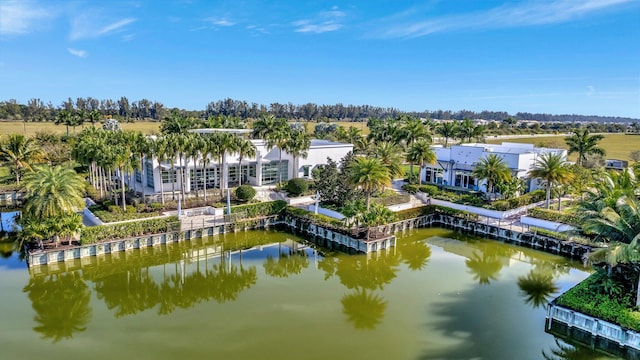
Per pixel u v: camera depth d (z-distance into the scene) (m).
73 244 29.47
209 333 20.41
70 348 18.94
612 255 18.25
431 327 21.05
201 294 25.20
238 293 25.34
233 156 47.41
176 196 41.91
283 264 30.45
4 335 19.98
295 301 24.16
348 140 80.12
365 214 32.41
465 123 78.69
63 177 28.77
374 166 35.78
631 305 19.70
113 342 19.48
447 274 28.45
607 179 24.08
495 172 41.75
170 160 39.06
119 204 38.50
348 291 25.62
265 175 50.03
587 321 19.58
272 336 20.11
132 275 28.14
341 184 40.81
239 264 30.41
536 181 47.47
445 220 40.69
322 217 36.47
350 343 19.52
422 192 48.28
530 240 34.12
